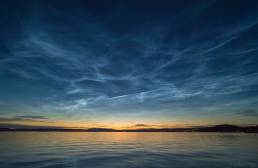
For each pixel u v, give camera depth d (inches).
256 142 1886.1
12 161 762.2
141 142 2036.2
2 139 2247.8
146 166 674.2
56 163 727.7
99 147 1411.2
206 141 2129.7
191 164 698.2
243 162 727.1
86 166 678.5
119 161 773.3
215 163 711.1
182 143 1834.4
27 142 1808.6
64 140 2295.8
